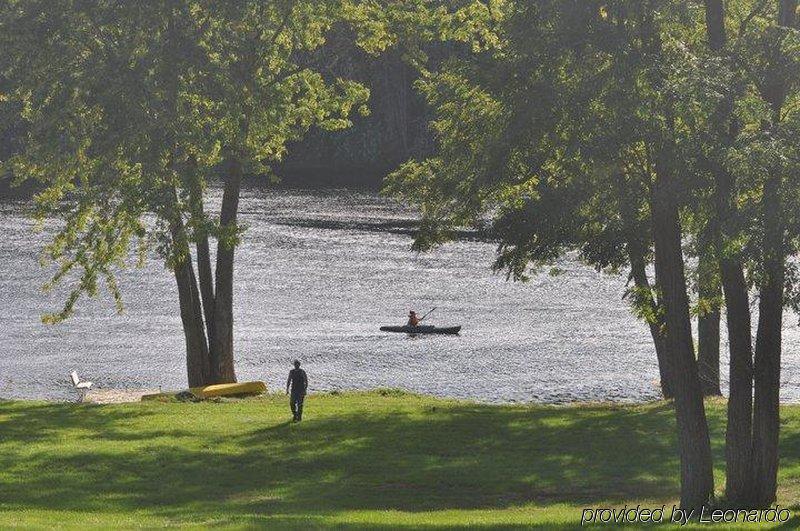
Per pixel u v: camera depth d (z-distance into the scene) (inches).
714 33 3348.9
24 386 6451.8
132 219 5492.1
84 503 3457.2
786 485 3764.8
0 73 5531.5
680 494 3671.3
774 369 3410.4
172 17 5398.6
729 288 3410.4
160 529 2869.1
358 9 6131.9
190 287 6274.6
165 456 4227.4
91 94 5201.8
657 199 3157.0
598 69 3189.0
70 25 5349.4
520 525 3014.3
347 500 3619.6
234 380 6348.4
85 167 5649.6
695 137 3046.3
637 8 3107.8
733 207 3053.6
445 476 3986.2
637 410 5137.8
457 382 6658.5
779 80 3211.1
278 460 4215.1
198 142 5147.6
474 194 3646.7
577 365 7126.0
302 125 6146.7
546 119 3137.3
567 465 4141.2
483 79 3280.0
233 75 5556.1
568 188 3425.2
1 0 5506.9
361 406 5393.7
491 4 5728.3
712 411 5029.5
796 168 2888.8
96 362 7106.3
